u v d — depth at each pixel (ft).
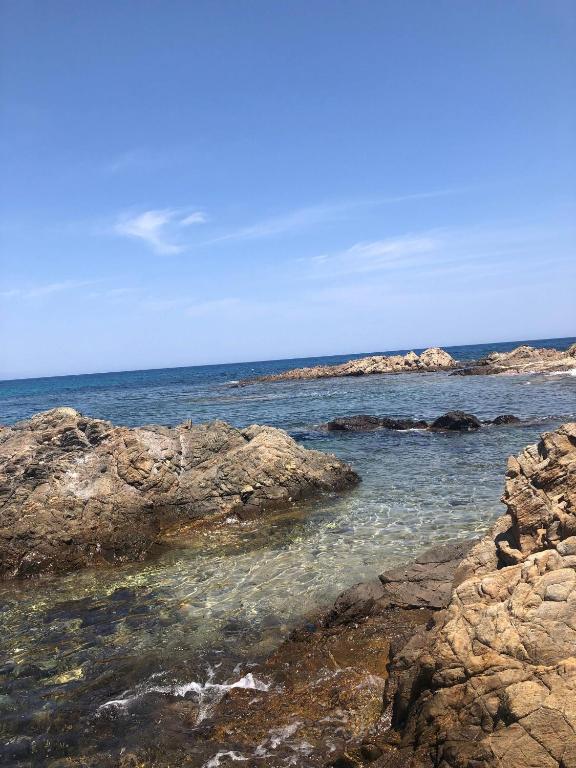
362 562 42.42
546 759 16.76
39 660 31.55
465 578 32.37
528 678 18.81
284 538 49.75
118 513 52.90
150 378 516.73
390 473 70.95
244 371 524.52
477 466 71.10
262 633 33.14
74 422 71.92
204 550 48.65
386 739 21.39
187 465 62.23
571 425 34.60
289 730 24.04
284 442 65.26
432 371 271.08
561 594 20.59
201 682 28.50
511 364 230.07
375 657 28.73
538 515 29.73
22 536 48.57
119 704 26.96
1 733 25.23
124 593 40.55
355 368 294.87
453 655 20.88
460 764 17.93
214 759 22.71
